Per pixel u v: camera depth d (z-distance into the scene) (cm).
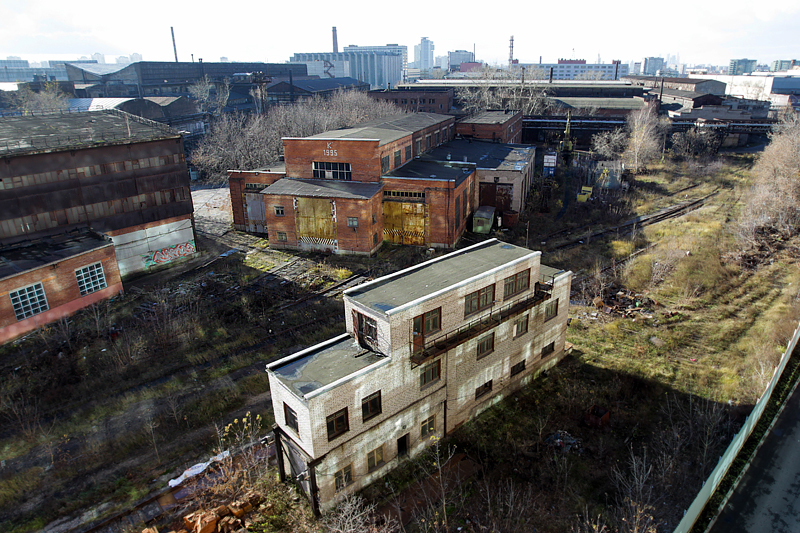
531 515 1898
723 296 3622
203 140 8438
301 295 3619
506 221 5038
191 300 3497
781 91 15100
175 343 2994
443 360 2158
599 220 5300
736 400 2492
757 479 2056
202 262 4338
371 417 1959
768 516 1886
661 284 3778
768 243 4612
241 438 2250
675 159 8031
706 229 4916
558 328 2786
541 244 4688
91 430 2334
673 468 2072
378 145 4338
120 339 3006
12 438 2281
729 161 7994
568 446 2248
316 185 4450
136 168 3938
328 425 1806
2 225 3362
